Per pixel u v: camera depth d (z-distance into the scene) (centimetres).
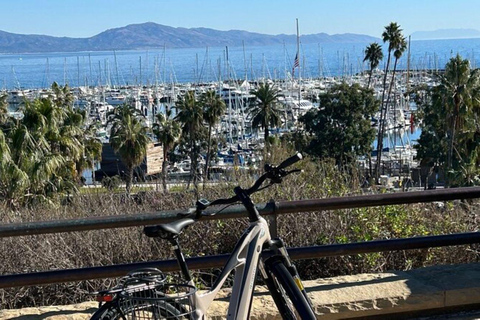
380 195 462
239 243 344
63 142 3181
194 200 666
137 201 686
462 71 4069
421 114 6103
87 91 12750
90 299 525
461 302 455
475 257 580
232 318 335
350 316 442
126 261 557
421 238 468
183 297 317
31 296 520
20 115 3338
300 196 671
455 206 662
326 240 583
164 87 12412
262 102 5925
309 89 11525
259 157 915
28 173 2331
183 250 579
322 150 4994
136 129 4150
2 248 539
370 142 5100
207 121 5338
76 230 430
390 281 471
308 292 455
